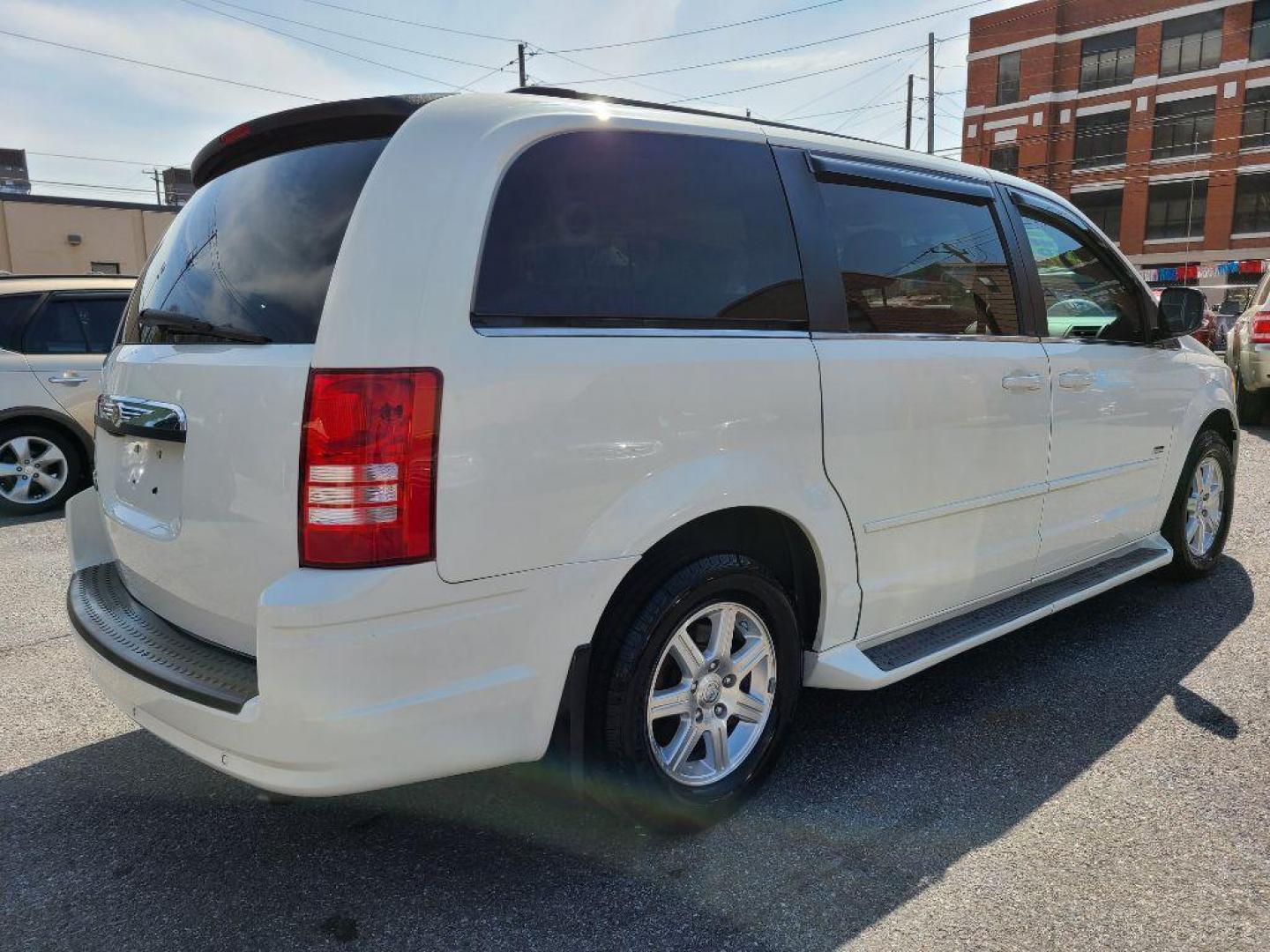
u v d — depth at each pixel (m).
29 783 2.87
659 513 2.23
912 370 2.85
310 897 2.29
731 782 2.60
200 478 2.13
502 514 2.00
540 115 2.23
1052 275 3.57
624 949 2.09
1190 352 4.44
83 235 28.38
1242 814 2.61
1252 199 37.78
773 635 2.62
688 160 2.48
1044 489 3.43
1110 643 3.93
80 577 2.80
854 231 2.83
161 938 2.14
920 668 2.89
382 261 1.94
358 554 1.87
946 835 2.53
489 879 2.35
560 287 2.15
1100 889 2.28
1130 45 39.88
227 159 2.59
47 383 6.71
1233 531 5.73
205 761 2.05
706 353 2.35
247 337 2.10
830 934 2.13
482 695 2.03
